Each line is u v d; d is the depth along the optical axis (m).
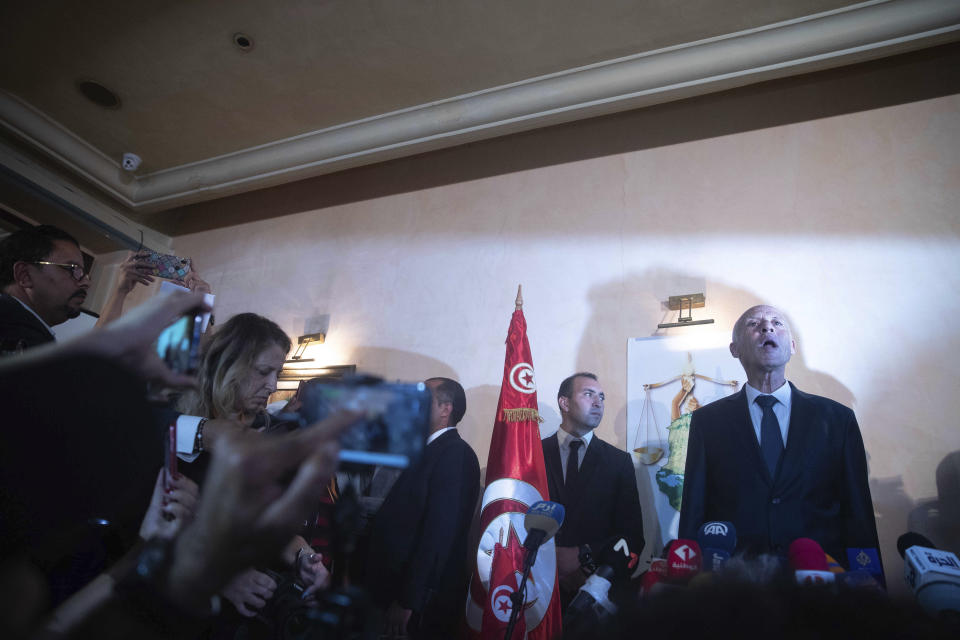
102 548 1.21
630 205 4.34
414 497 3.46
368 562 3.30
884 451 3.26
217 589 0.45
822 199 3.86
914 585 2.10
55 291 2.80
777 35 3.85
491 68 4.38
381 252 5.07
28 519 0.48
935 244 3.54
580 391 3.90
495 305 4.48
